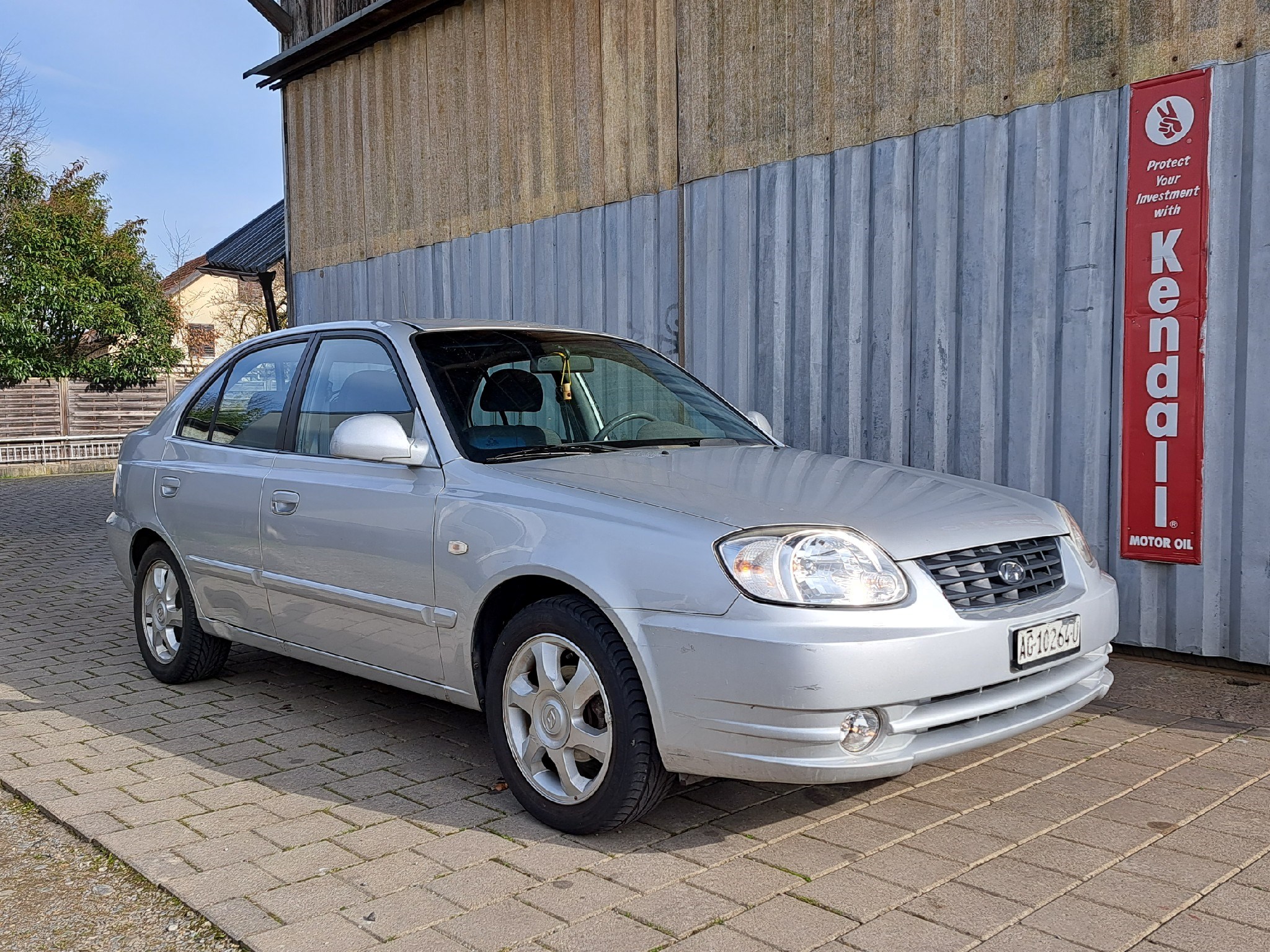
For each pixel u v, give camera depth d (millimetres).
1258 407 4633
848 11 6148
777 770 2760
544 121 8336
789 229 6574
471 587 3381
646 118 7477
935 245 5777
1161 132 4867
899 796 3465
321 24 10539
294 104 11148
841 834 3168
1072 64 5184
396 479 3779
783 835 3156
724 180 6934
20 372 20953
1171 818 3256
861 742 2791
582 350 4434
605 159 7824
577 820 3123
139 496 5105
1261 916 2641
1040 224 5344
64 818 3355
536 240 8500
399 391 3969
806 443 6523
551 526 3199
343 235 10656
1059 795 3457
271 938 2578
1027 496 3725
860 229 6168
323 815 3367
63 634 6211
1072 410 5270
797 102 6457
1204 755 3824
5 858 3117
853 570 2844
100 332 22031
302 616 4160
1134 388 5012
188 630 4828
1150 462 4977
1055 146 5281
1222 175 4703
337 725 4344
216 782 3682
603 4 7734
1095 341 5160
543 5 8242
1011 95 5430
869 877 2871
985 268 5566
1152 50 4898
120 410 21234
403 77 9711
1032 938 2543
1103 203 5109
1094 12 5090
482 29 8828
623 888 2826
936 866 2938
